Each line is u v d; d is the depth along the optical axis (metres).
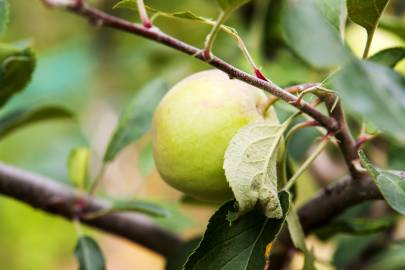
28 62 0.71
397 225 0.89
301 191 1.23
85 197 0.81
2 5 0.63
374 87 0.53
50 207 0.81
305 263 0.65
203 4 1.04
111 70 1.20
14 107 1.12
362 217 0.88
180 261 0.76
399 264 0.86
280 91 0.61
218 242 0.62
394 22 0.87
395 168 0.82
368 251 0.88
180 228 0.89
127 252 1.62
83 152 0.80
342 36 0.67
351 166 0.68
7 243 1.33
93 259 0.74
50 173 0.95
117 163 1.27
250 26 0.96
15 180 0.80
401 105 0.53
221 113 0.64
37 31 1.32
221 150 0.64
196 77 0.66
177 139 0.64
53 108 0.81
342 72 0.53
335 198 0.71
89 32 1.23
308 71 0.88
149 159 0.89
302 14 0.68
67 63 1.20
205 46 0.60
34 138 1.25
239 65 0.91
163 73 1.01
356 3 0.63
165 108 0.65
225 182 0.64
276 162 0.63
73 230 1.35
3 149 1.26
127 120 0.79
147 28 0.61
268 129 0.63
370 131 0.66
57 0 0.59
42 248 1.35
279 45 0.89
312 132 0.81
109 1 1.08
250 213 0.63
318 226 0.73
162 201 0.91
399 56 0.66
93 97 1.22
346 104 0.53
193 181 0.64
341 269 0.85
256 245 0.62
